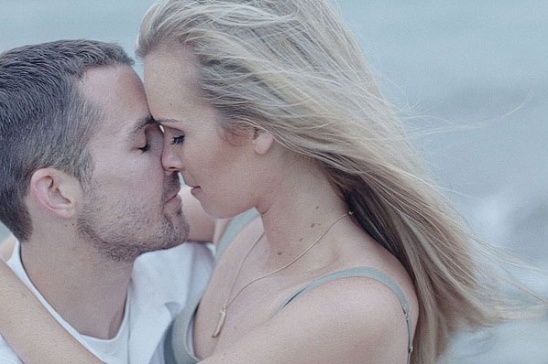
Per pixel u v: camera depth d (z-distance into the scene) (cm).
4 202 214
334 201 204
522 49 1007
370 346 186
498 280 214
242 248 227
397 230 204
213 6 186
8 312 204
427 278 207
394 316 190
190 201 257
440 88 903
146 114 210
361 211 208
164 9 192
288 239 205
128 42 961
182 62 189
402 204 198
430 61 970
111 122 207
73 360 199
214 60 185
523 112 812
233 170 195
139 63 203
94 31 1001
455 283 207
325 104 185
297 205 202
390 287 192
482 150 683
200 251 259
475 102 874
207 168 194
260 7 187
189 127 192
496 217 598
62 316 221
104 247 214
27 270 221
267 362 185
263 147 190
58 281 218
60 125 204
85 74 206
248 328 201
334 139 188
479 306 213
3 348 203
